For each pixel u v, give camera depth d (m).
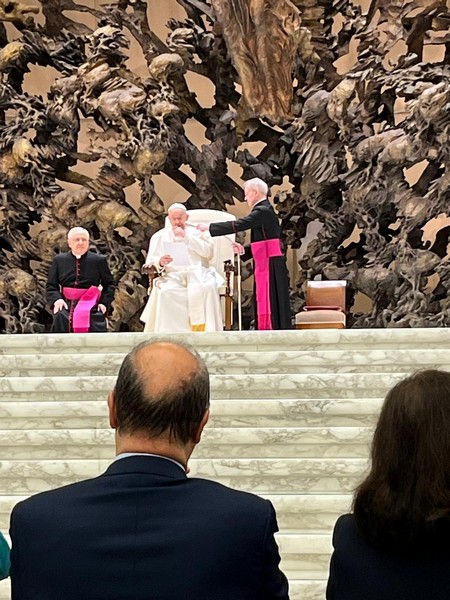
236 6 14.27
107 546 2.12
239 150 14.89
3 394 7.55
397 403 2.23
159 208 14.15
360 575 2.18
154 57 14.56
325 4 14.52
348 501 6.05
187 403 2.33
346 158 14.45
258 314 10.92
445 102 13.23
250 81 14.36
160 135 13.97
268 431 6.71
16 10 14.36
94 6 16.08
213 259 11.75
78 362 7.86
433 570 2.13
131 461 2.28
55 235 14.04
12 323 14.08
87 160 14.26
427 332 8.09
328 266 14.13
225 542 2.13
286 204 14.55
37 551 2.13
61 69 14.47
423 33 14.13
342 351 7.76
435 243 13.87
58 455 6.86
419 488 2.12
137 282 14.20
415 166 15.93
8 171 14.05
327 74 14.50
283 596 2.18
